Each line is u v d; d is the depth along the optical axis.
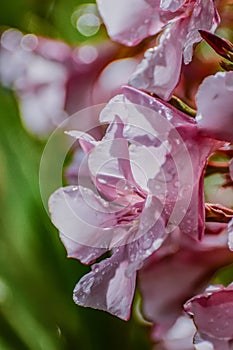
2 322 0.39
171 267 0.36
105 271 0.31
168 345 0.38
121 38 0.32
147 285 0.36
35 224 0.39
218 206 0.32
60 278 0.39
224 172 0.32
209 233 0.35
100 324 0.38
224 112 0.30
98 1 0.32
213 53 0.36
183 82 0.36
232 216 0.31
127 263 0.31
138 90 0.31
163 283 0.36
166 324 0.37
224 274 0.37
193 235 0.31
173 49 0.31
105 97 0.39
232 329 0.31
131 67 0.39
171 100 0.31
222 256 0.35
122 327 0.38
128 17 0.32
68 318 0.39
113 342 0.38
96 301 0.31
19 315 0.39
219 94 0.30
